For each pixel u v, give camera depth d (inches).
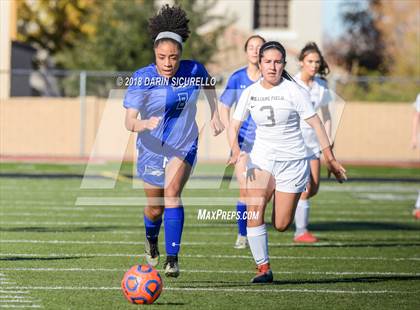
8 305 736.3
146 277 743.1
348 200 1859.0
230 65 3440.0
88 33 3786.9
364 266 1001.5
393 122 2962.6
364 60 5383.9
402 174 2554.1
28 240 1145.4
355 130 2957.7
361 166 2792.8
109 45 3228.3
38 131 2706.7
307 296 807.7
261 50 858.1
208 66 3376.0
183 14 828.6
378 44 5403.5
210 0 3641.7
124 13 3272.6
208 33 3304.6
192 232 1284.4
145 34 3257.9
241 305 756.6
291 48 3855.8
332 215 1582.2
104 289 816.3
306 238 1216.2
